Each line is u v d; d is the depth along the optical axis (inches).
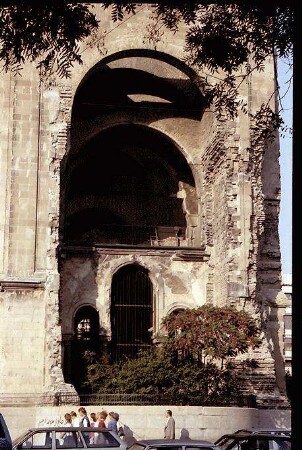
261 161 1712.6
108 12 1711.4
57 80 1641.2
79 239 2046.0
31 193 1592.0
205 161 1833.2
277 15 632.4
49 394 1453.0
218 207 1744.6
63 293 1692.9
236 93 764.6
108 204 2050.9
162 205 2028.8
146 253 1759.4
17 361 1512.1
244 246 1657.2
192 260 1777.8
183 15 653.9
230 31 689.0
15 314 1530.5
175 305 1750.7
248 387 1560.0
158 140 1980.8
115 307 1749.5
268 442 852.0
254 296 1638.8
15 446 920.9
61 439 935.7
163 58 1733.5
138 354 1558.8
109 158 2048.5
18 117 1619.1
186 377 1418.6
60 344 1514.5
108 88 1887.3
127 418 1311.5
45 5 619.5
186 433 1314.0
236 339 1448.1
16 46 639.8
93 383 1460.4
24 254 1563.7
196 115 1899.6
